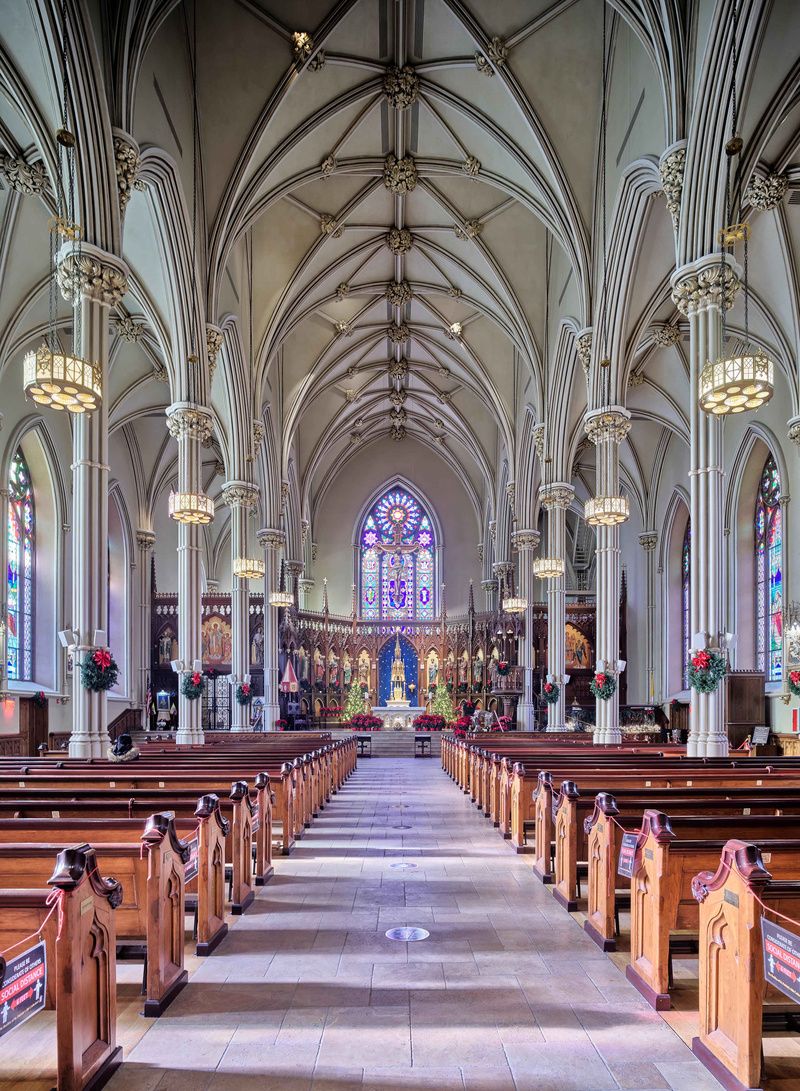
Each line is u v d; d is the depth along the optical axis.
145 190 15.23
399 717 34.59
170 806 7.46
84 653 11.89
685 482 29.56
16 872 5.51
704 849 5.48
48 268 18.14
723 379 9.91
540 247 23.44
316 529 42.03
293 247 23.20
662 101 14.39
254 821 8.73
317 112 18.12
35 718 21.72
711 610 12.80
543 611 32.81
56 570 23.56
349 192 22.25
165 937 5.48
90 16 11.37
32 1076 4.26
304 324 29.06
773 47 12.87
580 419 25.41
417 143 20.45
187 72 16.36
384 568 42.06
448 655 38.59
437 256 25.36
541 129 17.72
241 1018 5.19
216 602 32.09
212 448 33.91
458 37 17.19
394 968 6.07
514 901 8.00
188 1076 4.46
